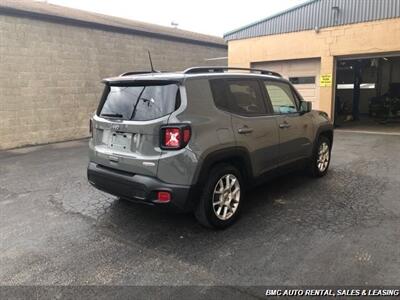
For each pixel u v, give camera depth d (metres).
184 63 15.07
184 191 3.43
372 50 10.89
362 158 7.22
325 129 5.71
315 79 12.37
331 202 4.59
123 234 3.81
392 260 3.09
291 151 4.89
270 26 13.02
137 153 3.58
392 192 4.93
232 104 3.97
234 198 4.00
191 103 3.52
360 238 3.53
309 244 3.44
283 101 4.89
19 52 9.68
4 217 4.39
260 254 3.28
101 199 5.00
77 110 11.37
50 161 7.84
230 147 3.81
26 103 9.98
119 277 2.97
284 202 4.63
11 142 9.74
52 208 4.68
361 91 18.73
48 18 10.21
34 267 3.16
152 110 3.56
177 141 3.38
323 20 11.73
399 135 10.47
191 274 2.98
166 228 3.94
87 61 11.47
